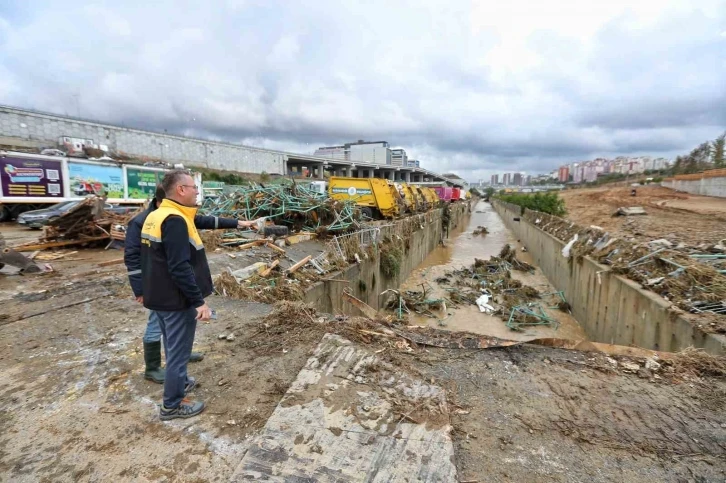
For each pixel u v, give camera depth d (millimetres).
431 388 3107
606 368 3518
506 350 3857
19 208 16953
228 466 2326
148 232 2447
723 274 6988
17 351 3930
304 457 2348
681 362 3574
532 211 26859
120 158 35938
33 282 6840
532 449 2479
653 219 18641
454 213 38375
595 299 9977
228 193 16875
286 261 10172
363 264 11164
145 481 2217
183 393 2814
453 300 13289
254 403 2959
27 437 2602
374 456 2357
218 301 5555
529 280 16719
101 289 6297
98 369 3561
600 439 2582
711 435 2633
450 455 2363
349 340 4023
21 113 31391
